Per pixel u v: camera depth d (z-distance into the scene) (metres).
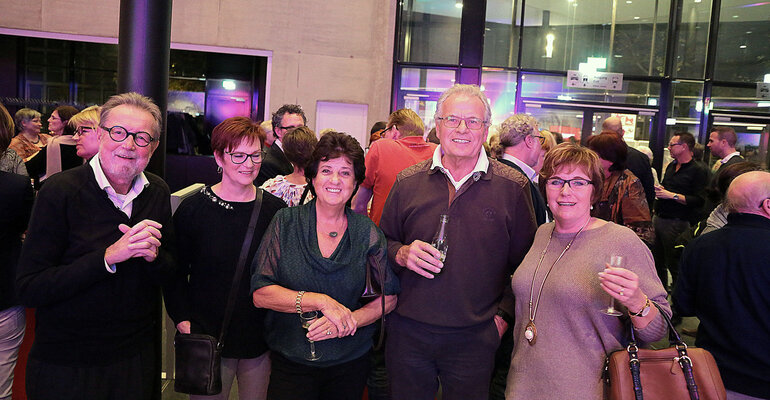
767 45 9.94
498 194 2.30
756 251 2.23
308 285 2.10
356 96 10.38
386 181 3.26
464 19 9.92
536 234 2.25
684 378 1.80
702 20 9.95
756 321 2.22
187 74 10.02
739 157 5.93
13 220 2.19
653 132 10.17
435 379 2.35
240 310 2.29
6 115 2.26
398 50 10.09
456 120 2.23
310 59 10.20
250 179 2.26
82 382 1.97
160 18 2.71
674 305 2.55
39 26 9.37
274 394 2.16
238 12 9.90
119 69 2.71
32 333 3.15
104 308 1.97
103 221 1.97
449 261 2.26
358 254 2.17
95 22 9.52
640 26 10.05
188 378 2.16
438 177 2.36
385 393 2.99
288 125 3.89
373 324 2.25
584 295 1.96
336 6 10.20
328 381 2.19
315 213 2.21
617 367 1.84
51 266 1.90
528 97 10.06
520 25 9.96
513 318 2.38
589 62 10.10
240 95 10.23
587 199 2.05
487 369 2.30
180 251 2.29
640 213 3.68
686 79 10.04
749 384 2.22
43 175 4.63
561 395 1.96
